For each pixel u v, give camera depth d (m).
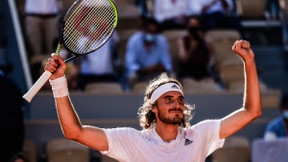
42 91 22.28
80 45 9.11
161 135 8.70
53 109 21.75
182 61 24.70
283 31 29.23
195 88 23.58
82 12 9.88
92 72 23.81
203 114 22.47
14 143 14.48
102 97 22.03
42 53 25.25
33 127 21.30
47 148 20.14
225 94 22.58
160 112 8.62
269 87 27.08
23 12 25.72
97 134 8.49
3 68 17.92
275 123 19.77
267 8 30.48
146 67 24.02
